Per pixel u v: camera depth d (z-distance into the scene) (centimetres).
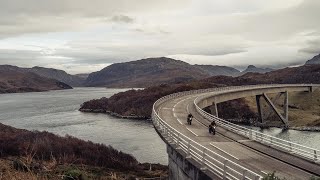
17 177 1357
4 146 5712
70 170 1906
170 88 15650
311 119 11175
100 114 14525
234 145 2844
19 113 15250
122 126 10600
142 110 13438
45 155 4906
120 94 16938
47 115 14200
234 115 12225
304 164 2178
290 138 8712
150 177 4769
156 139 8112
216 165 2016
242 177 1628
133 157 6084
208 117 4500
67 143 5984
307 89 14500
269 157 2400
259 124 11144
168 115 4947
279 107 13375
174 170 2808
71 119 12681
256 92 11188
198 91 9356
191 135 3350
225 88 10950
